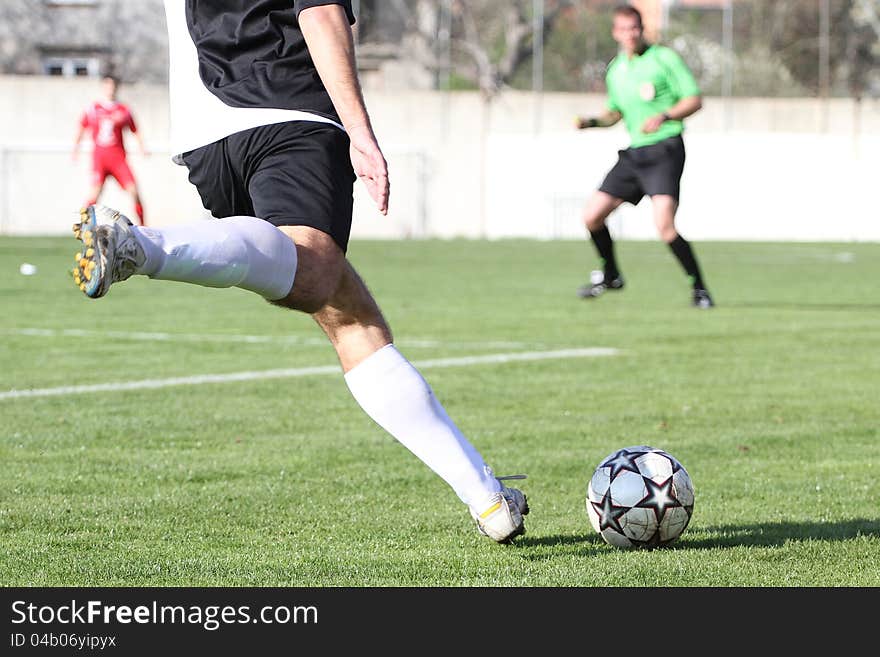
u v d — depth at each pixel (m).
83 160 107.62
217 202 13.18
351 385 13.05
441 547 13.51
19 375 27.67
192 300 49.66
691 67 132.88
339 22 12.02
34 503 15.66
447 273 65.50
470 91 126.94
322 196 12.19
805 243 106.00
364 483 17.09
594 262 76.56
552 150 112.00
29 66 124.06
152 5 123.81
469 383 27.14
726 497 16.34
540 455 19.28
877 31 137.00
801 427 22.03
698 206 112.06
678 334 37.25
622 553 13.22
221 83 12.82
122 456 18.94
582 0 130.50
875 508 15.67
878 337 36.84
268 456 19.06
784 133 113.38
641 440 20.67
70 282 56.75
